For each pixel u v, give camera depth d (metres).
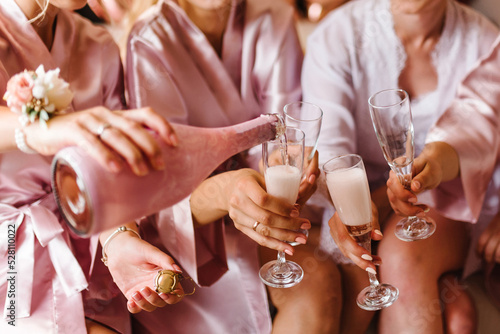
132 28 1.16
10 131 0.77
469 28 1.24
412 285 1.04
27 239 1.03
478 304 1.04
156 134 0.72
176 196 0.75
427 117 1.30
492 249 1.09
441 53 1.26
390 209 1.18
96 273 1.09
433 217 1.16
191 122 1.25
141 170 0.66
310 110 0.98
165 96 1.22
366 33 1.26
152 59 1.19
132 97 1.21
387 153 0.93
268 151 0.83
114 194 0.68
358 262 0.88
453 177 1.16
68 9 1.12
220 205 0.99
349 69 1.26
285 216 0.86
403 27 1.24
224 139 0.77
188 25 1.20
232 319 1.09
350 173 0.82
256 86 1.26
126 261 0.95
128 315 1.08
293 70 1.26
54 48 1.11
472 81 1.23
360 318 1.03
